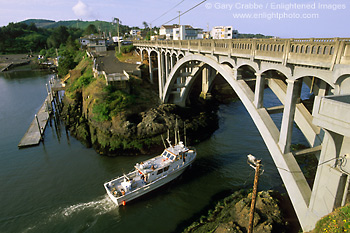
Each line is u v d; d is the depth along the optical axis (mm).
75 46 86125
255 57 15172
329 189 10516
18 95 55906
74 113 36625
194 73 34281
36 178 23375
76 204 19609
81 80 40062
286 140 13375
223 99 46969
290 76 12789
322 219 10656
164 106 35812
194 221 17562
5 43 124500
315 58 11047
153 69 43312
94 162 26406
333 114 8617
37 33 148250
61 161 26625
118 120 29797
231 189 20594
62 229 17234
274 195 17078
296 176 13219
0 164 26109
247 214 15180
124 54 59875
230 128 33500
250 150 26938
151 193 20781
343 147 9805
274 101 43594
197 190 20891
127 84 35062
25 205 19625
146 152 28422
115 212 18766
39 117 40188
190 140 30328
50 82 57125
